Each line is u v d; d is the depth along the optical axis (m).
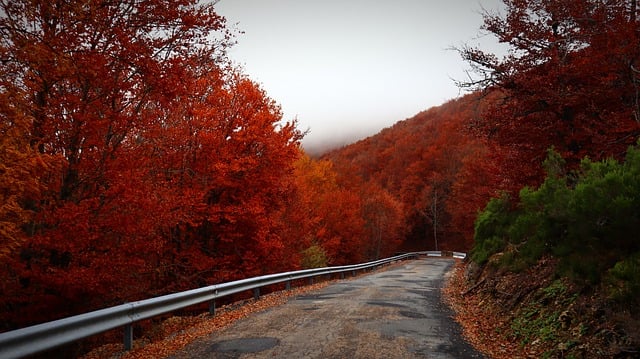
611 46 11.76
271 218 19.48
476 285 13.36
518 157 15.38
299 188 25.91
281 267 23.03
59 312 10.31
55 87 10.01
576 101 12.87
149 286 13.74
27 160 7.22
